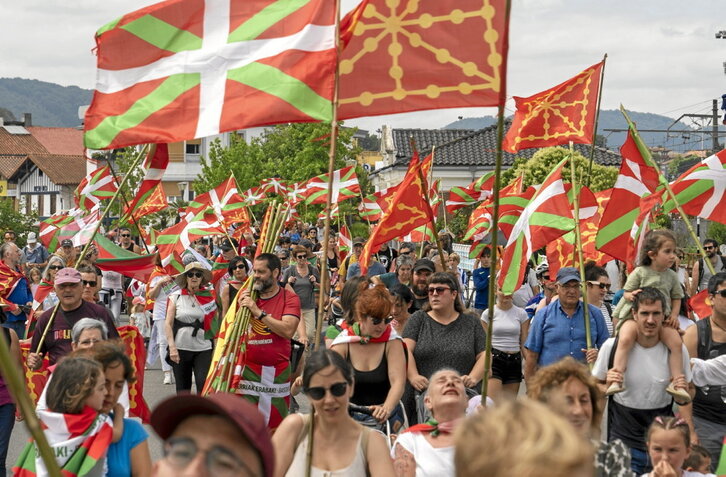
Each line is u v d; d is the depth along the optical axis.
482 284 16.12
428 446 6.34
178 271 15.59
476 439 1.89
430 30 7.01
